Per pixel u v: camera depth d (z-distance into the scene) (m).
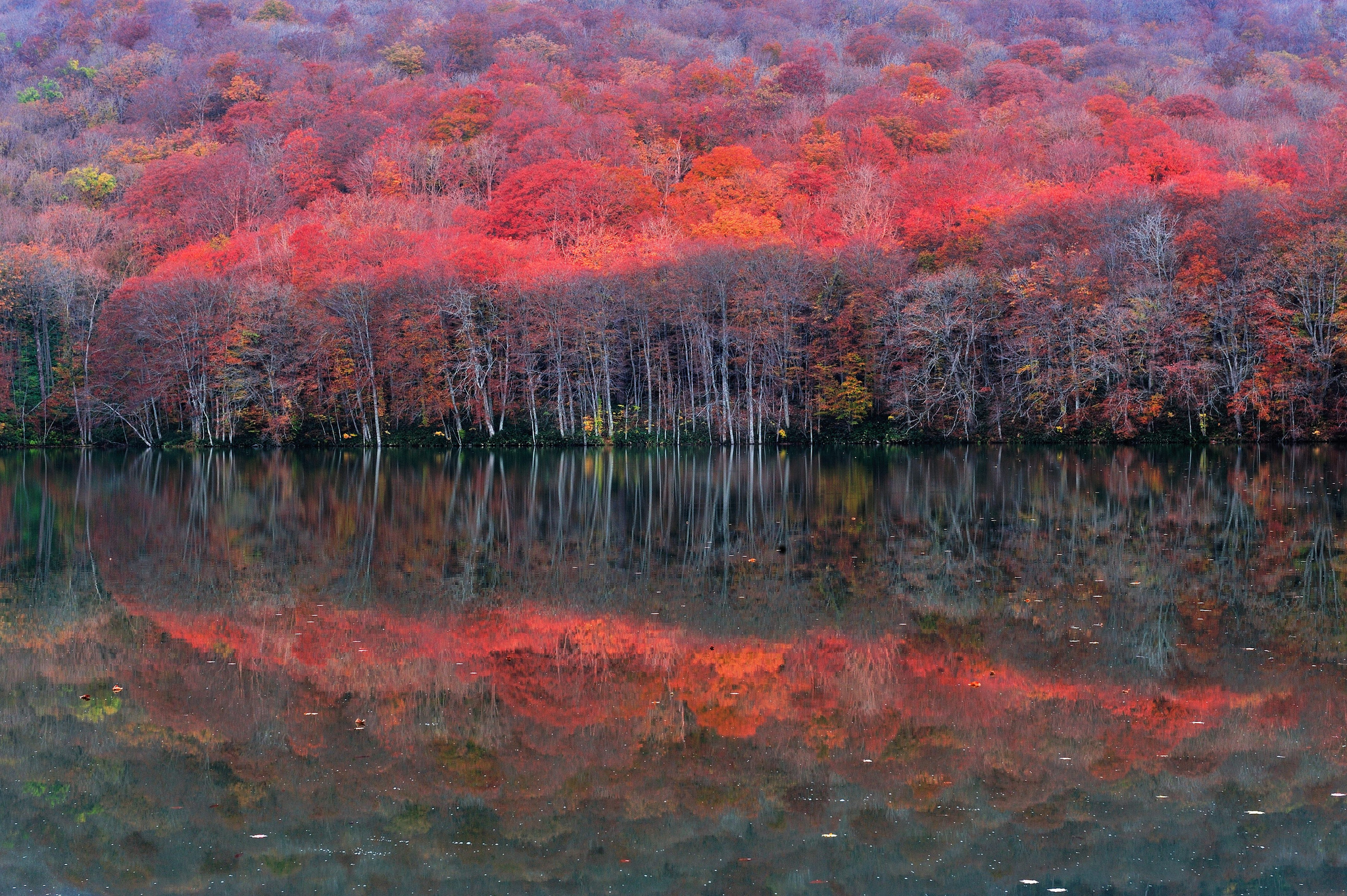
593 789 15.90
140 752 17.23
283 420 83.81
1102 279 75.75
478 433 87.56
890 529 37.47
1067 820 14.85
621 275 84.25
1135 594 26.72
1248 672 20.50
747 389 84.38
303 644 22.95
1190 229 75.44
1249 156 94.56
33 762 16.78
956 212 88.94
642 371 89.50
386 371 86.12
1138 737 17.52
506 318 85.88
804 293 83.56
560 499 47.88
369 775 16.41
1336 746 17.08
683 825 14.87
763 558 32.22
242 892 13.09
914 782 16.08
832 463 66.00
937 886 13.12
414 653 22.28
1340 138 90.00
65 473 63.31
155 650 22.48
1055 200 83.31
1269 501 42.41
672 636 23.52
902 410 79.25
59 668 21.25
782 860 13.81
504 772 16.50
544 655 22.03
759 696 19.64
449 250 88.38
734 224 93.94
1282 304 71.00
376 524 40.16
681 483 54.69
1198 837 14.30
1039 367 77.38
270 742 17.59
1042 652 21.89
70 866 13.75
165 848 14.23
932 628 23.89
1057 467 59.38
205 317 84.69
